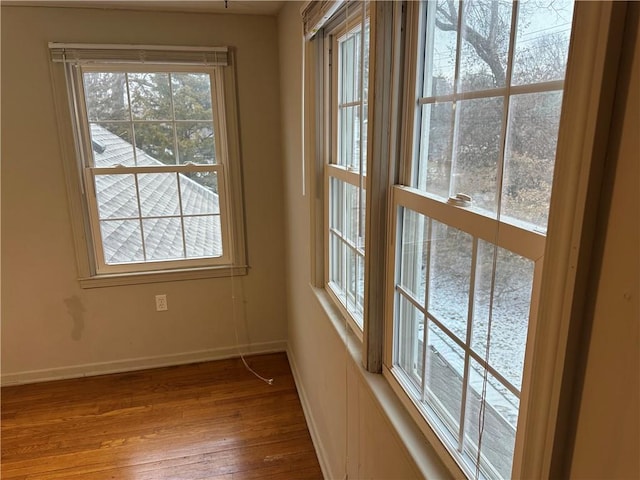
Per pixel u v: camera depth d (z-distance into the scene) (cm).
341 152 174
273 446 216
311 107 183
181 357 294
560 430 54
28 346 268
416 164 107
